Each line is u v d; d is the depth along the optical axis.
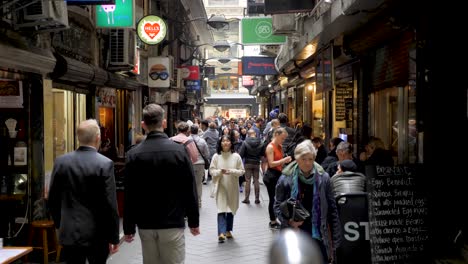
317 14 11.55
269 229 9.53
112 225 4.91
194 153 11.05
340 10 8.90
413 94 7.59
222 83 62.50
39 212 7.42
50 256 7.27
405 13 7.79
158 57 16.92
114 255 7.64
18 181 7.44
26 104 7.34
